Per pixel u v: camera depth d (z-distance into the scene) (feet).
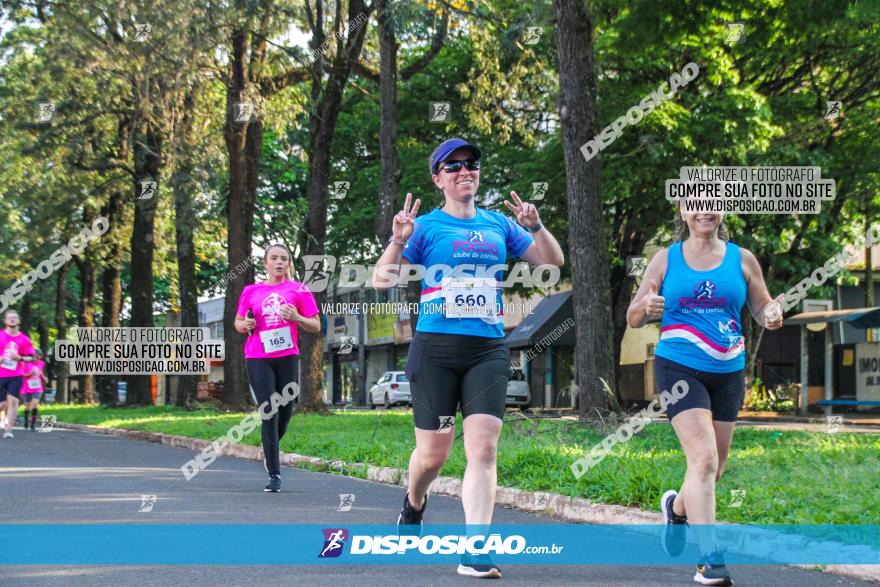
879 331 90.74
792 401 99.40
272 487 33.17
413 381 18.85
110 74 93.20
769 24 55.52
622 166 81.35
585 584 17.81
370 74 89.15
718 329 18.45
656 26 54.03
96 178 118.52
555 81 86.89
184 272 108.37
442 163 18.93
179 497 30.86
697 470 18.11
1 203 118.62
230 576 18.31
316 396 84.43
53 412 110.73
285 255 33.83
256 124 98.84
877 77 83.35
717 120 77.61
